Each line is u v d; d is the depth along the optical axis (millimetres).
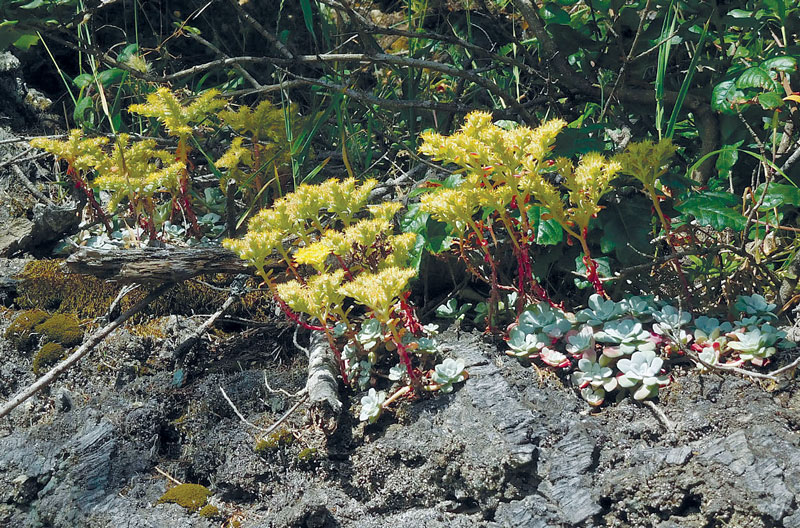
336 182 2494
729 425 2189
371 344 2490
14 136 4121
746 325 2477
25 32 3305
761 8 3117
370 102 3332
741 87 2693
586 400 2385
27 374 2926
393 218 3025
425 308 2938
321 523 2225
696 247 2662
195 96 3604
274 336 2992
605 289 2830
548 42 3172
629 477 2121
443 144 2318
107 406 2650
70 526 2350
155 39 4535
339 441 2404
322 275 2344
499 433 2258
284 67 4074
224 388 2689
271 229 2654
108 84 3861
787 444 2080
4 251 3484
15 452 2545
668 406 2291
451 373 2441
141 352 2916
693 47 3334
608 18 3156
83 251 2764
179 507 2348
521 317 2574
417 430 2352
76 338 2996
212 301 3129
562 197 2838
